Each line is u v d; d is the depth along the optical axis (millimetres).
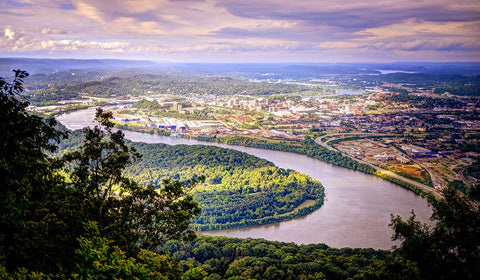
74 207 75250
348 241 186500
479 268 64750
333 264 142000
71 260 66250
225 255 155875
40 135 79625
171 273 71875
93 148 86688
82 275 56938
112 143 89500
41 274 53562
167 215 82938
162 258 71625
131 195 84500
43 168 75938
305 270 136000
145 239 87250
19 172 64312
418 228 76688
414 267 65938
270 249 156625
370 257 154375
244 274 130875
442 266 66188
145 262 67250
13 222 62094
